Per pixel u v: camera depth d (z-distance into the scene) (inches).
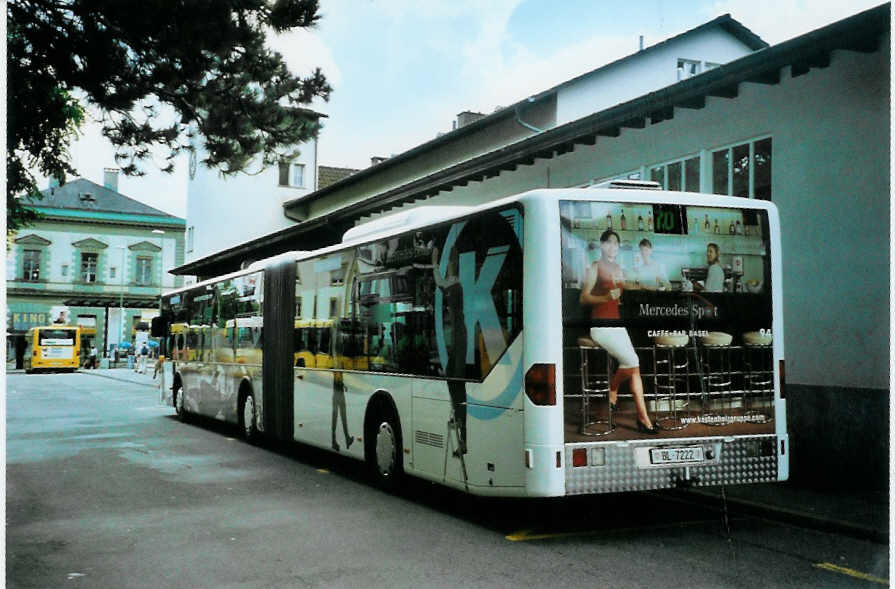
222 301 617.6
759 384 285.9
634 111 451.8
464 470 298.2
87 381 1560.0
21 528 295.7
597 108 759.7
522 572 233.8
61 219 2672.2
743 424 282.7
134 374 1787.6
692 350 278.4
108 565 244.8
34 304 2630.4
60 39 370.6
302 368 464.8
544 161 581.9
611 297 271.6
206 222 1498.5
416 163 917.2
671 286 278.1
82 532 288.7
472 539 275.1
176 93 418.3
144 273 2758.4
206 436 605.9
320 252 448.8
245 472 428.5
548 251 267.1
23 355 2488.9
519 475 267.7
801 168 384.2
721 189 432.5
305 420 459.8
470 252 300.8
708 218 285.3
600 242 272.8
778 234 293.1
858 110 357.1
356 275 400.8
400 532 286.4
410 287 345.4
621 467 267.4
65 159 475.5
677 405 275.1
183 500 349.1
